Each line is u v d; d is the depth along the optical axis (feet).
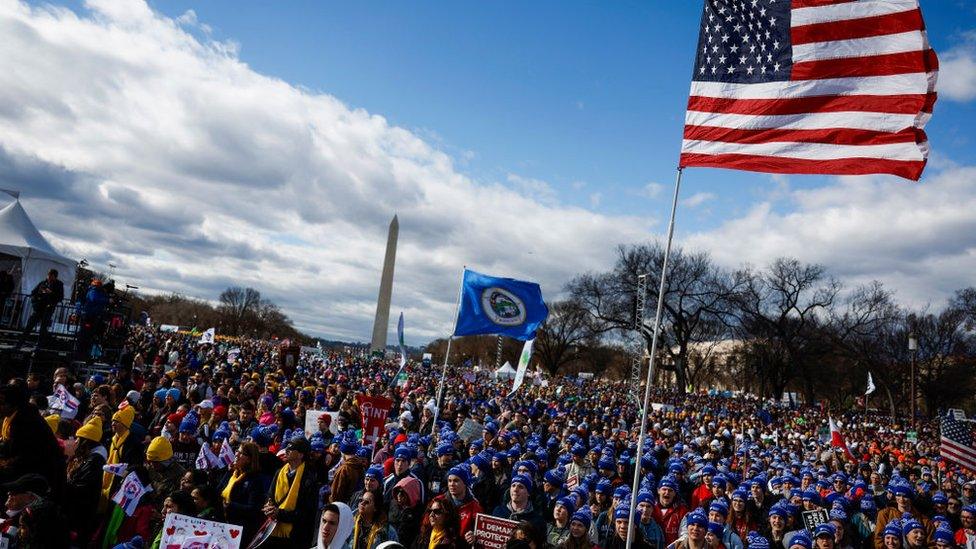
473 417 54.90
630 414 85.30
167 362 84.23
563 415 63.57
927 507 30.01
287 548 21.68
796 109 22.07
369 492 20.35
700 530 21.02
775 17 22.75
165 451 25.11
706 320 203.00
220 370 58.54
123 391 44.75
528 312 44.80
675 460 37.22
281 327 427.74
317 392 57.47
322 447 29.84
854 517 31.37
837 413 191.42
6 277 52.85
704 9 23.43
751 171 22.04
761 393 202.80
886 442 93.35
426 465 31.04
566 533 22.45
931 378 213.25
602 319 198.08
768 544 23.16
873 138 21.34
